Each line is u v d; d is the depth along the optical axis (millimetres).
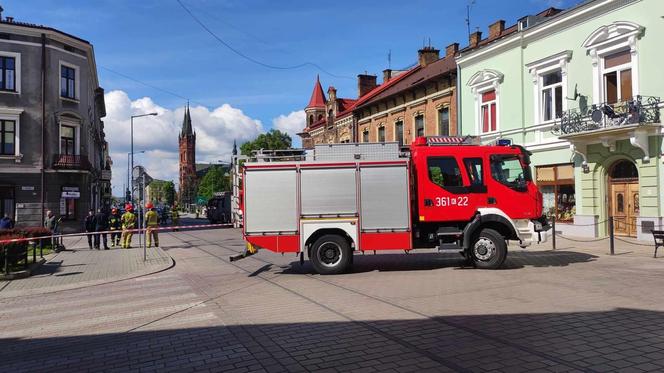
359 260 14633
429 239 12406
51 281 12422
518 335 6066
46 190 31797
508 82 22891
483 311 7422
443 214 12188
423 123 29891
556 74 20781
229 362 5465
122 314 8344
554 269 11625
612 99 18422
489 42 25281
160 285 11367
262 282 11117
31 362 5848
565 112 19453
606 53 18438
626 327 6262
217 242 24391
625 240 16891
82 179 33375
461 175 12266
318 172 12203
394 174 12219
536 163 21547
